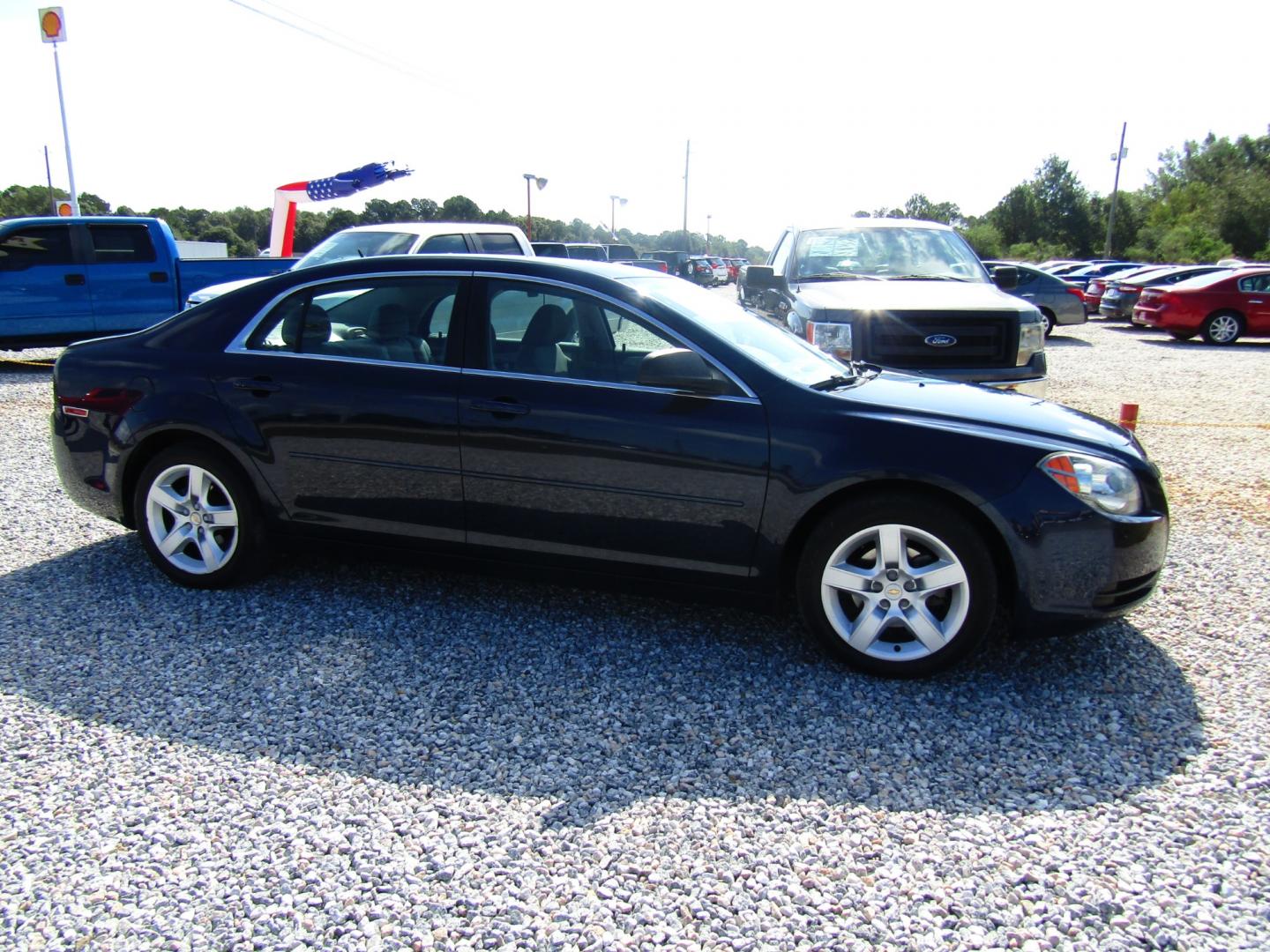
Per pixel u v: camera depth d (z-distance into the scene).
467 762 3.12
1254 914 2.38
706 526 3.81
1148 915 2.38
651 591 4.01
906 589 3.64
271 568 4.90
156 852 2.63
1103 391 11.75
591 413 3.88
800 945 2.29
